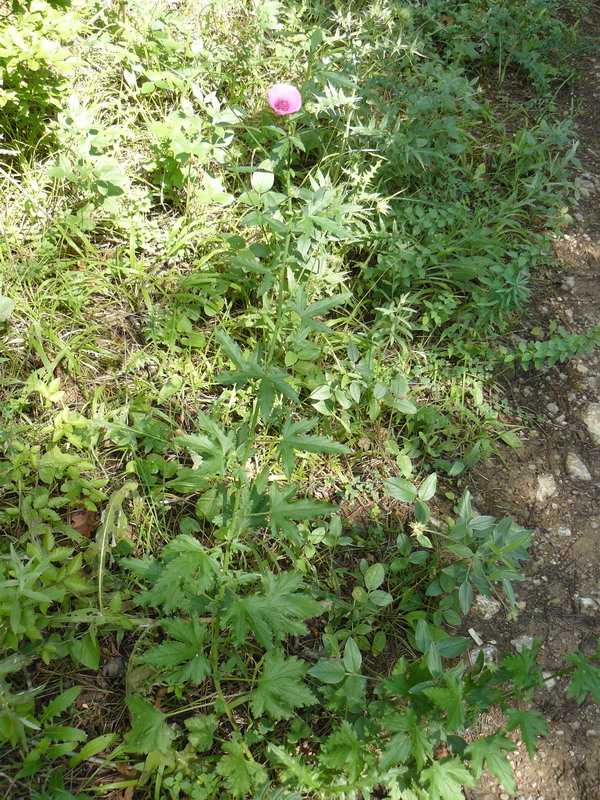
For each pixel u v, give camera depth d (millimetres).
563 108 1868
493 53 1907
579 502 1189
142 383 1131
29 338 1118
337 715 888
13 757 800
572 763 933
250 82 1526
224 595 868
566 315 1436
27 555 878
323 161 1448
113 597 881
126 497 1030
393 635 1001
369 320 1352
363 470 1162
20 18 1222
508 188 1621
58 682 877
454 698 732
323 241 1209
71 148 1310
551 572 1105
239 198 1290
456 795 724
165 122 1382
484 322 1369
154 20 1507
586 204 1655
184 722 849
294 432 845
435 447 1196
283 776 813
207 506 977
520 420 1283
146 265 1277
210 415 1122
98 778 820
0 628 824
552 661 1014
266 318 1039
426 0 1951
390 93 1623
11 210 1261
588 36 2096
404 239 1379
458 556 1073
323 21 1727
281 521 842
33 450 1009
